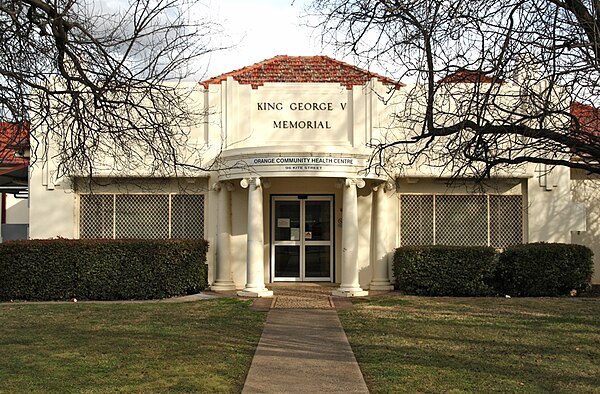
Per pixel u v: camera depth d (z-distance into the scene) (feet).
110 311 46.44
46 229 58.85
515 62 27.14
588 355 32.30
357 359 31.81
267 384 27.17
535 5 26.55
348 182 53.67
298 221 62.49
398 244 60.18
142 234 59.88
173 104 34.73
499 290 55.01
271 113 59.00
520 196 60.44
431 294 54.24
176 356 32.14
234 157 54.90
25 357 31.78
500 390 26.09
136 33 28.17
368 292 56.29
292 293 55.42
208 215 59.72
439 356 32.17
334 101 59.06
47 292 53.47
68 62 29.84
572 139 26.16
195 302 50.98
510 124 26.35
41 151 57.16
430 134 28.53
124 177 57.52
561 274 53.88
